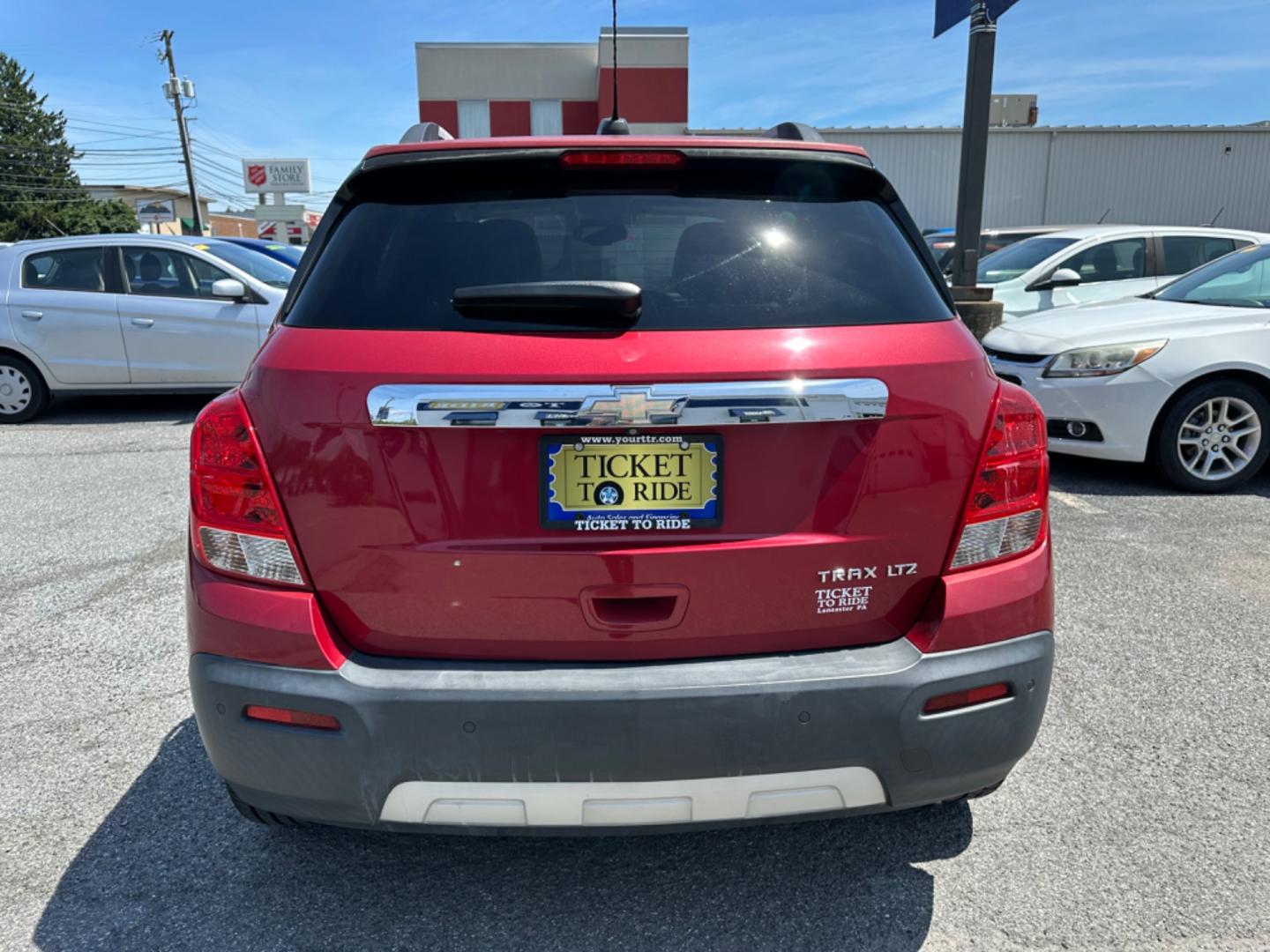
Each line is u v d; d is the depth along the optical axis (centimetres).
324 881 211
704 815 168
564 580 164
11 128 6131
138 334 765
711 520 165
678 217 186
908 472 168
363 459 162
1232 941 188
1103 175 2170
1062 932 192
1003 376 550
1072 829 226
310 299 178
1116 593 370
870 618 172
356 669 165
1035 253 870
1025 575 177
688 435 162
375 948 189
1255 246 567
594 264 178
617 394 158
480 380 158
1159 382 497
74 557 430
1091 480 550
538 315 166
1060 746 262
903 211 204
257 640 165
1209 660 312
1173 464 513
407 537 164
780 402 160
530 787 163
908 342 170
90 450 666
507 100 2580
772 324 168
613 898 204
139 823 231
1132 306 567
